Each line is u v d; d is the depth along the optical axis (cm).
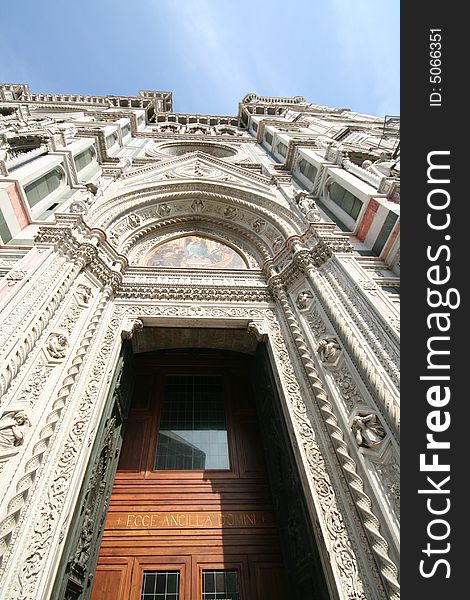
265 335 679
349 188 930
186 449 683
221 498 607
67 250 636
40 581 328
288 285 748
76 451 440
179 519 573
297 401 541
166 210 1035
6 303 505
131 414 722
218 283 787
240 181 1182
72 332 559
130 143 1770
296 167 1352
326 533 385
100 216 856
